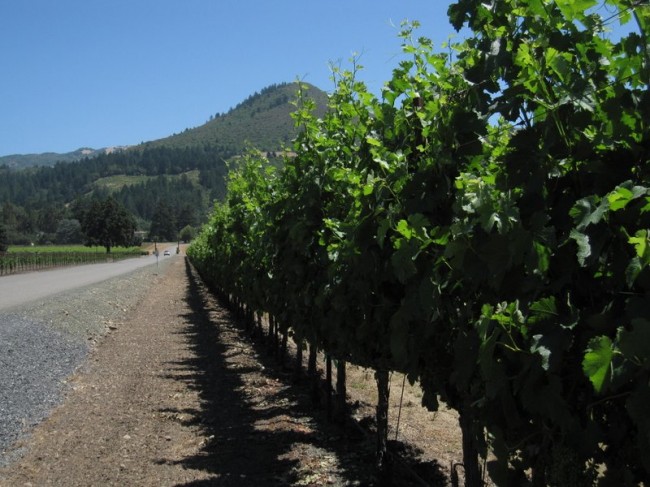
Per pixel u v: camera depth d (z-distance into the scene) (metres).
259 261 10.02
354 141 5.39
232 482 5.18
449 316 3.19
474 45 2.88
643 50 2.06
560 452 2.13
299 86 6.55
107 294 23.66
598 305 2.13
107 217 118.00
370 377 9.80
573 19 2.24
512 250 2.20
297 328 7.33
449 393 3.40
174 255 113.56
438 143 3.23
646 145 2.06
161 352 12.55
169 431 6.79
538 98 2.35
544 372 2.11
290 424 6.93
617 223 1.99
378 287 4.27
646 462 1.75
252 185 10.65
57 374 9.62
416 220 2.92
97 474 5.43
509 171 2.38
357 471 5.38
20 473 5.43
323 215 5.99
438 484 5.09
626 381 1.69
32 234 153.25
